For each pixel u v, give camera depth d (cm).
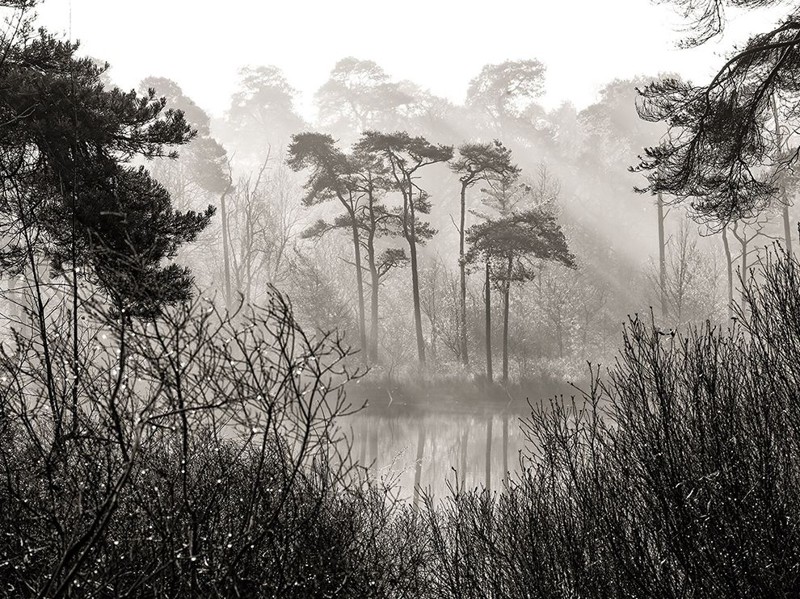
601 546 669
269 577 446
